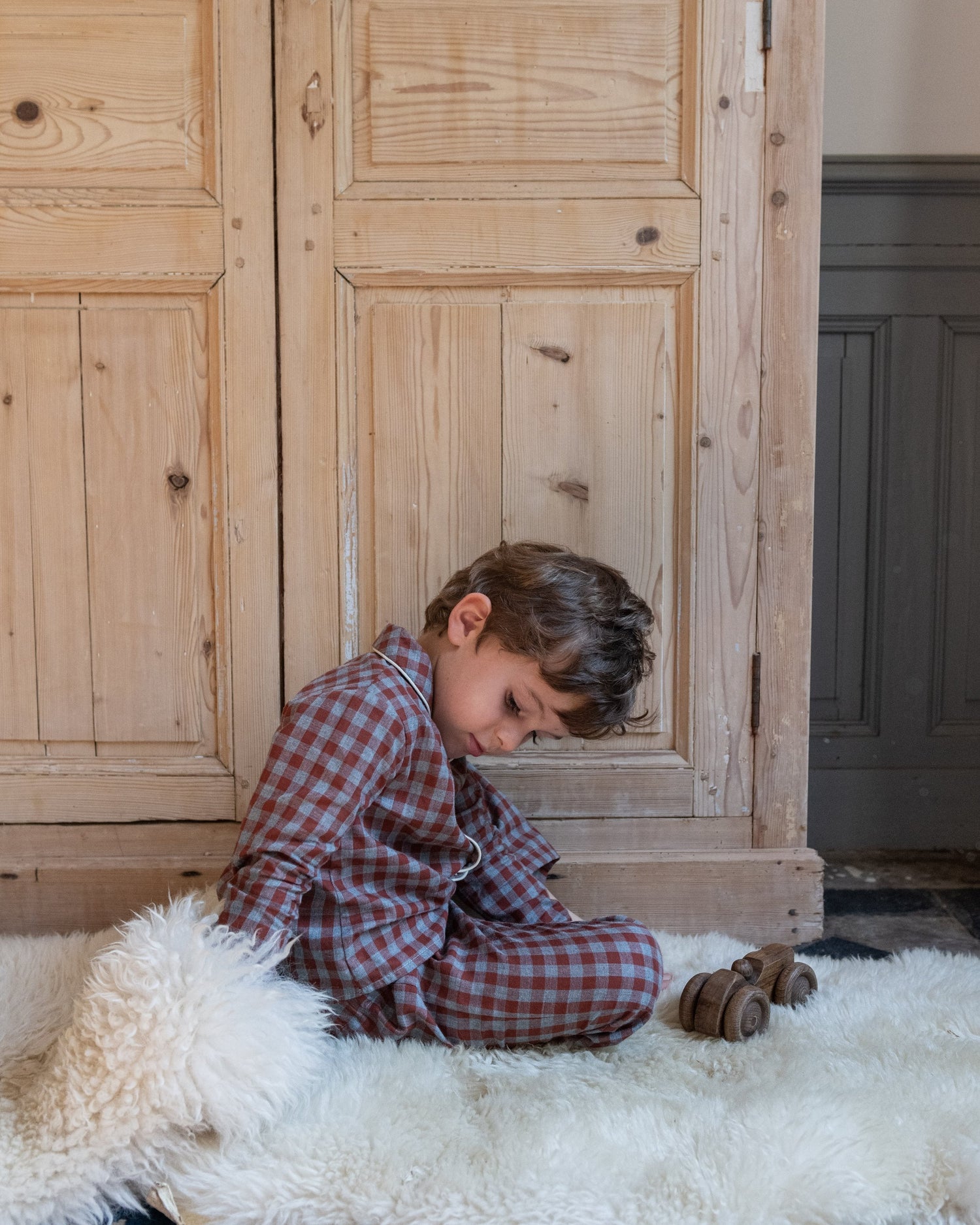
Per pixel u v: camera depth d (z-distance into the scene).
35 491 1.42
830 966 1.35
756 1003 1.15
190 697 1.45
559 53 1.39
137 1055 0.88
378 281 1.41
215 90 1.37
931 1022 1.17
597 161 1.40
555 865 1.45
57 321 1.41
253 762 1.45
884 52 1.80
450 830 1.11
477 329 1.42
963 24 1.79
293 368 1.41
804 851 1.47
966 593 1.90
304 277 1.40
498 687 1.11
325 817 1.00
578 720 1.12
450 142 1.40
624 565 1.45
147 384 1.42
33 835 1.45
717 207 1.40
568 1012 1.08
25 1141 0.91
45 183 1.39
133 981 0.92
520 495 1.44
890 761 1.92
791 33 1.38
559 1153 0.89
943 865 1.83
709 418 1.43
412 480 1.44
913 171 1.82
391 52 1.38
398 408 1.43
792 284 1.41
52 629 1.44
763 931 1.47
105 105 1.38
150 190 1.39
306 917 1.06
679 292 1.42
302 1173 0.87
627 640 1.13
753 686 1.46
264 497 1.42
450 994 1.08
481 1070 1.06
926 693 1.91
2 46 1.37
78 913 1.44
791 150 1.40
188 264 1.40
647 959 1.11
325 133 1.38
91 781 1.45
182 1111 0.88
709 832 1.48
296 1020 0.95
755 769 1.47
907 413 1.87
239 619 1.43
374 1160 0.89
